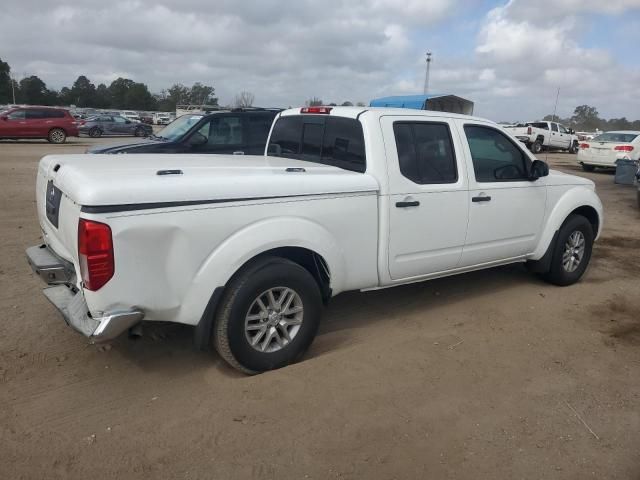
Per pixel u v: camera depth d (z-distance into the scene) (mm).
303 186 3760
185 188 3266
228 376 3771
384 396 3555
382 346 4312
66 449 2965
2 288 5262
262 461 2908
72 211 3195
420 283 5992
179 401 3457
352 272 4176
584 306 5395
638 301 5598
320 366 3908
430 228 4562
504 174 5199
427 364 4023
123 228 3076
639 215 10914
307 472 2836
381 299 5445
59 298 3525
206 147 9242
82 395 3500
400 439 3123
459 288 5852
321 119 4742
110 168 3596
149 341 4266
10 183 12055
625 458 3018
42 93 109188
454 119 4812
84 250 3021
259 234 3547
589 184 6055
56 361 3906
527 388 3725
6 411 3291
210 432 3143
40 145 24281
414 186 4398
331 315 4996
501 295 5660
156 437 3090
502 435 3189
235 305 3535
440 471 2873
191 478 2773
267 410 3363
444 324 4828
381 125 4297
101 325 3111
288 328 3900
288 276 3721
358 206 4074
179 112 46406
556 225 5668
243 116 9578
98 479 2750
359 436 3137
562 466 2938
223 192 3400
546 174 5281
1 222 8062
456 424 3281
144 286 3213
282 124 5293
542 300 5535
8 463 2836
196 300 3410
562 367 4047
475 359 4133
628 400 3609
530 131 29594
